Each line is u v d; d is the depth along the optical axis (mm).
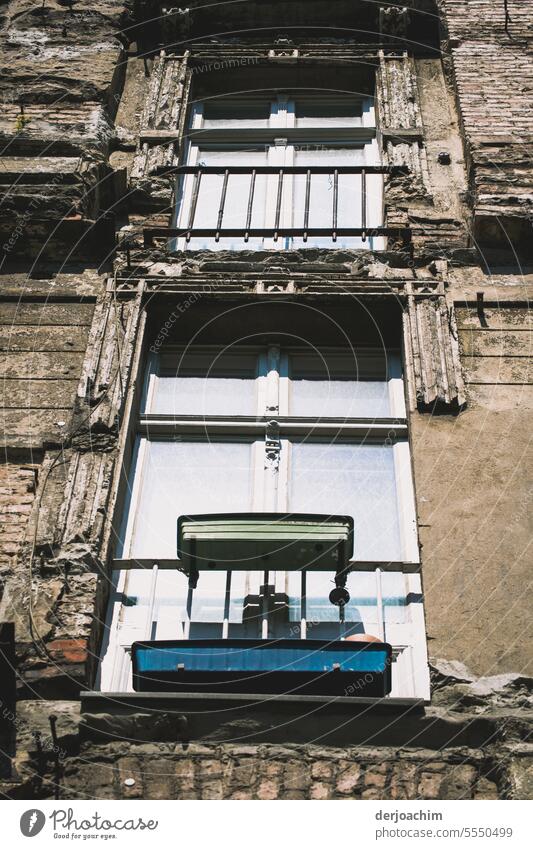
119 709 7844
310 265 11266
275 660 7875
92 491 9273
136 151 12844
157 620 8914
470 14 14164
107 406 9945
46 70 13391
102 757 7656
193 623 8906
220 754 7648
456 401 9938
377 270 11258
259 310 10938
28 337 10609
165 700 7836
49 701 7973
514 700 7969
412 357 10391
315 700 7750
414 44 14336
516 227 11430
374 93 14086
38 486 9352
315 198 12594
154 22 14562
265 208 12508
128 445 9883
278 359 10836
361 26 14602
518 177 11898
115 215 12086
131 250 11523
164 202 12172
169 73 13961
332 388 10664
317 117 14023
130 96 13688
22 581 8641
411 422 9852
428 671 8305
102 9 14359
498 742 7695
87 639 8312
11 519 9125
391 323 10938
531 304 10828
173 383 10695
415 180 12312
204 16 14602
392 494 9766
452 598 8531
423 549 8852
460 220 11875
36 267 11406
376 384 10695
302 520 8797
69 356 10438
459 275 11203
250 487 9883
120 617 8875
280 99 14164
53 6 14352
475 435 9680
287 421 10242
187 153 13430
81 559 8781
